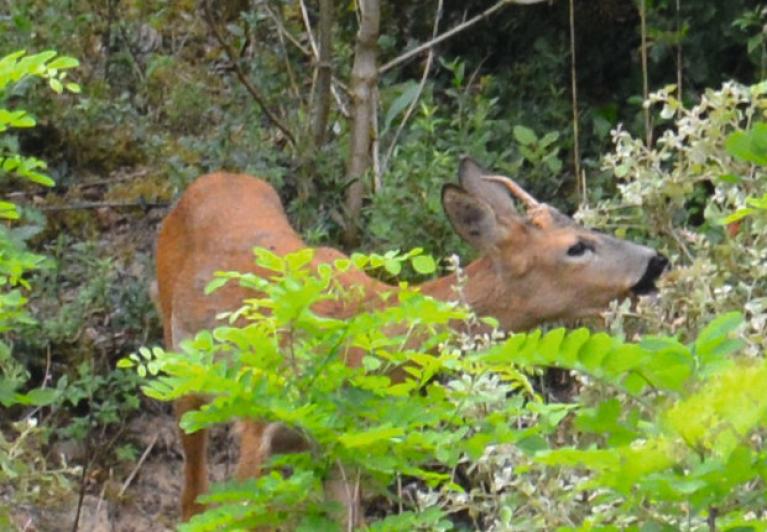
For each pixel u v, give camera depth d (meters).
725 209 10.23
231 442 13.56
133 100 16.45
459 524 11.27
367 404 7.73
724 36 15.26
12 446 10.04
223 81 16.61
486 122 14.91
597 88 15.86
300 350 7.73
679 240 10.73
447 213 12.19
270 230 12.46
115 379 13.12
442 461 7.64
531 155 14.48
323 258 11.79
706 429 5.78
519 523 8.44
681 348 6.25
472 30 16.33
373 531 7.71
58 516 12.39
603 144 15.34
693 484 5.83
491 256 12.13
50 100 15.82
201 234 12.67
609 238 12.04
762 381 5.62
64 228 15.10
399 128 14.98
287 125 15.20
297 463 7.76
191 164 15.34
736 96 10.14
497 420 7.85
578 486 6.60
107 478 12.98
